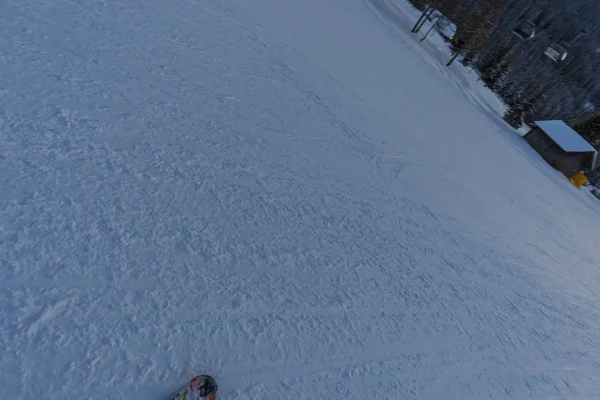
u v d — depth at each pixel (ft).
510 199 42.63
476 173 42.27
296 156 23.86
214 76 24.90
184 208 15.92
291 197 20.65
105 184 14.62
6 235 11.66
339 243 19.97
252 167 20.59
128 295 12.18
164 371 11.37
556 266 34.42
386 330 17.11
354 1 76.48
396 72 54.44
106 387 10.40
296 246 18.07
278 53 33.32
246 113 24.08
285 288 15.87
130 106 18.58
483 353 19.58
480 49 120.16
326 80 35.35
